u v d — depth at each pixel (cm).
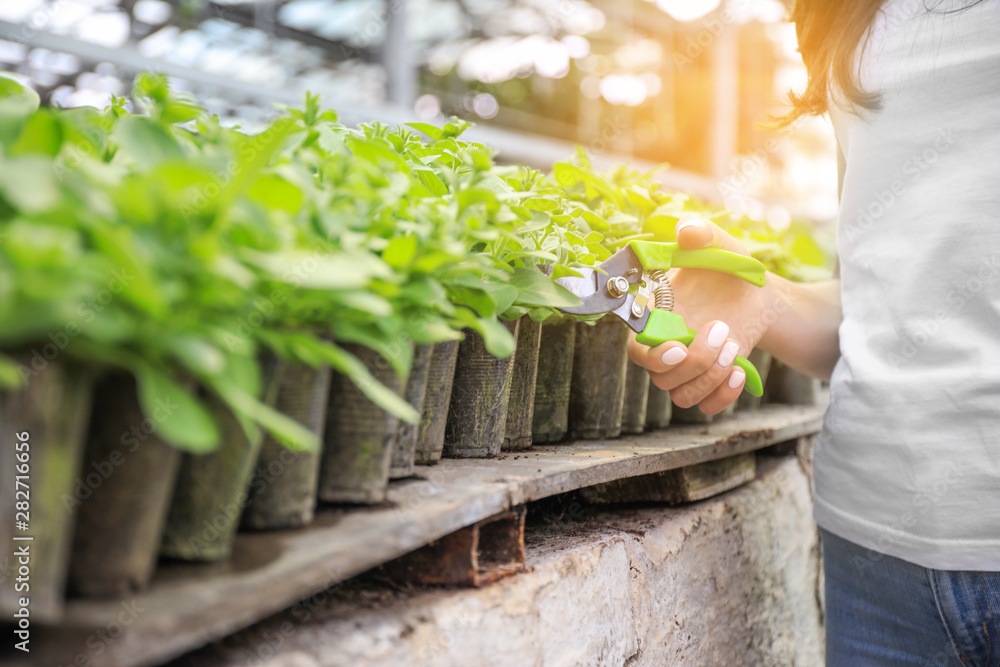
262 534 69
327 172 72
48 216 52
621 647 91
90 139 70
